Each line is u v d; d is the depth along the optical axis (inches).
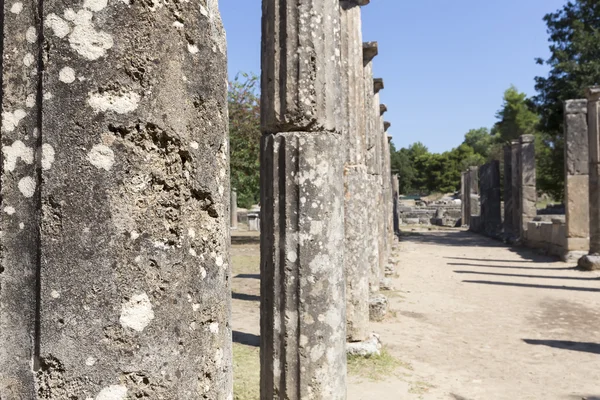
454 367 284.2
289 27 189.3
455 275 623.8
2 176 68.6
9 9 70.1
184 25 73.4
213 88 77.4
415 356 300.4
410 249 946.1
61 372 64.4
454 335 352.2
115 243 66.3
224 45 81.2
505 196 1157.7
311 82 187.9
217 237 77.5
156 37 70.1
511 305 454.3
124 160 67.6
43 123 66.1
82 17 66.9
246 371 247.3
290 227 184.7
